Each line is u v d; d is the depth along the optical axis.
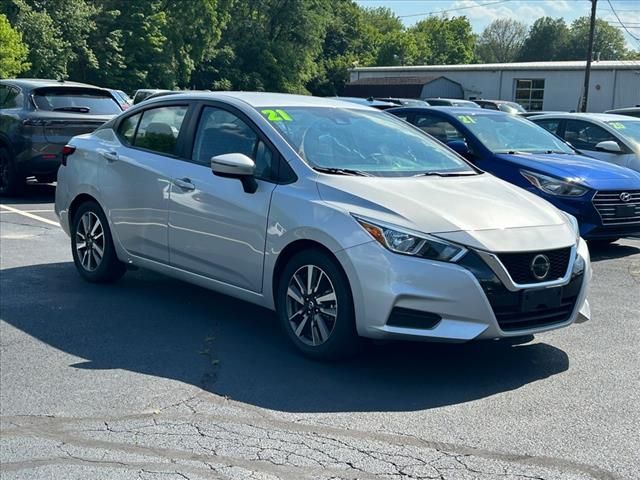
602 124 11.71
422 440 4.09
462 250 4.75
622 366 5.30
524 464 3.82
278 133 5.65
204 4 56.00
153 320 6.19
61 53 41.91
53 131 12.32
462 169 6.10
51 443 4.04
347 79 85.12
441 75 51.66
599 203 8.80
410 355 5.46
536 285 4.89
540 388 4.87
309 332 5.28
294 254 5.29
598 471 3.75
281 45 66.62
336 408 4.52
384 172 5.63
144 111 6.84
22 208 11.77
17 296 6.79
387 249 4.77
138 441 4.06
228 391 4.75
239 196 5.62
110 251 6.95
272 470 3.74
